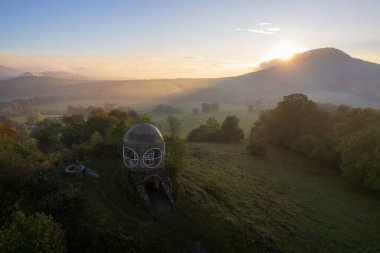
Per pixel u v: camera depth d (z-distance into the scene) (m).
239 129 111.69
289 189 61.44
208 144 101.88
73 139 81.69
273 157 87.38
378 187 58.47
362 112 81.44
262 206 48.75
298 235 42.41
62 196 36.56
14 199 35.78
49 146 88.50
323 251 39.91
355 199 60.78
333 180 71.94
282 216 47.03
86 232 33.81
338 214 52.31
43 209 35.06
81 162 50.78
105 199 41.06
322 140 84.25
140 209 39.97
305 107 99.69
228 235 38.50
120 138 57.12
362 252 41.38
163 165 45.19
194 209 41.94
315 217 49.38
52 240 27.94
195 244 36.94
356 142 65.75
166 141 53.00
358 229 47.75
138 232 36.34
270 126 102.00
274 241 39.09
